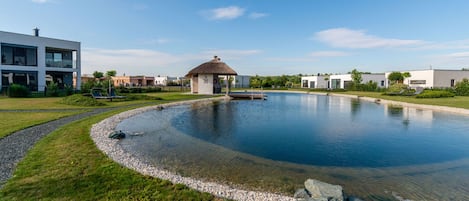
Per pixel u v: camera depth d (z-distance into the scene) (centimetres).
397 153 559
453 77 3244
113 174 369
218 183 385
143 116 1067
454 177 422
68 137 588
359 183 396
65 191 309
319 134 750
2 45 2091
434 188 379
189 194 315
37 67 2220
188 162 482
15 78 2184
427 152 568
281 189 369
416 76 3462
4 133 608
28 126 698
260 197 322
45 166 391
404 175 430
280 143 638
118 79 5441
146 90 2911
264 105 1694
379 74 4250
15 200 284
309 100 2227
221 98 2175
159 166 455
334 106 1653
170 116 1084
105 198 294
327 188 318
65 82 2533
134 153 530
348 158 522
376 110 1407
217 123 929
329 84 4972
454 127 871
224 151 561
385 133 768
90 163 413
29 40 2167
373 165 480
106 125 773
